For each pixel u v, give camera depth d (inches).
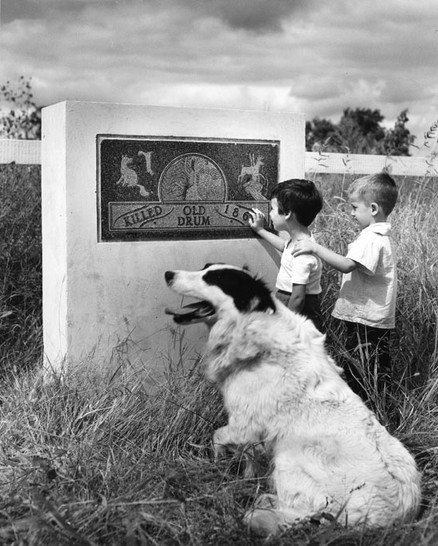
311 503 127.3
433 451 160.1
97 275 177.2
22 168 260.8
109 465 137.9
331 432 131.9
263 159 194.4
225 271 148.6
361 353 170.4
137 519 113.0
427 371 193.9
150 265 182.7
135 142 177.8
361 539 114.6
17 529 113.5
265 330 142.5
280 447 136.8
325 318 202.7
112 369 179.0
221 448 148.7
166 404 163.8
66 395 163.3
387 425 169.0
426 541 112.8
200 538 117.5
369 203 174.9
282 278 178.2
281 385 139.0
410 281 223.3
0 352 200.1
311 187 174.7
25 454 144.9
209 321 151.9
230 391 145.5
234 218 191.9
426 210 273.0
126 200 178.2
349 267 168.4
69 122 169.8
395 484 125.4
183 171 184.2
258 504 133.1
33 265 233.0
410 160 287.0
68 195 171.8
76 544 107.0
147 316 183.8
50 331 186.9
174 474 130.5
